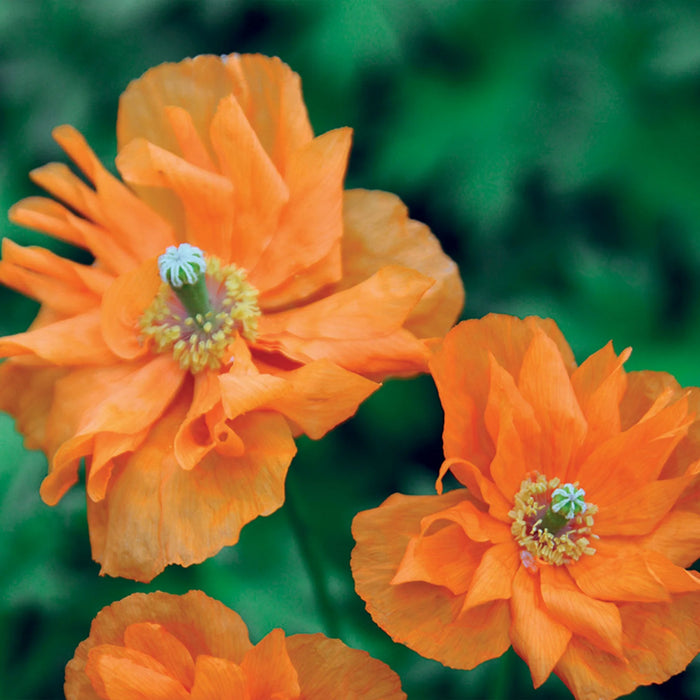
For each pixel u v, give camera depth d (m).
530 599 0.37
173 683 0.35
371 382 0.38
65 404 0.40
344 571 0.44
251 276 0.40
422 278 0.38
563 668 0.37
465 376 0.38
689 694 0.42
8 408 0.40
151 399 0.40
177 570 0.44
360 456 0.46
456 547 0.37
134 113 0.41
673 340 0.46
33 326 0.41
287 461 0.38
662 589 0.36
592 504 0.38
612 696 0.36
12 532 0.43
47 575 0.43
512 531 0.38
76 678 0.36
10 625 0.43
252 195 0.40
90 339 0.40
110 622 0.36
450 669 0.43
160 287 0.41
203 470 0.38
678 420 0.37
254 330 0.40
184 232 0.41
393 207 0.40
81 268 0.40
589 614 0.37
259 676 0.35
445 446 0.37
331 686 0.36
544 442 0.38
